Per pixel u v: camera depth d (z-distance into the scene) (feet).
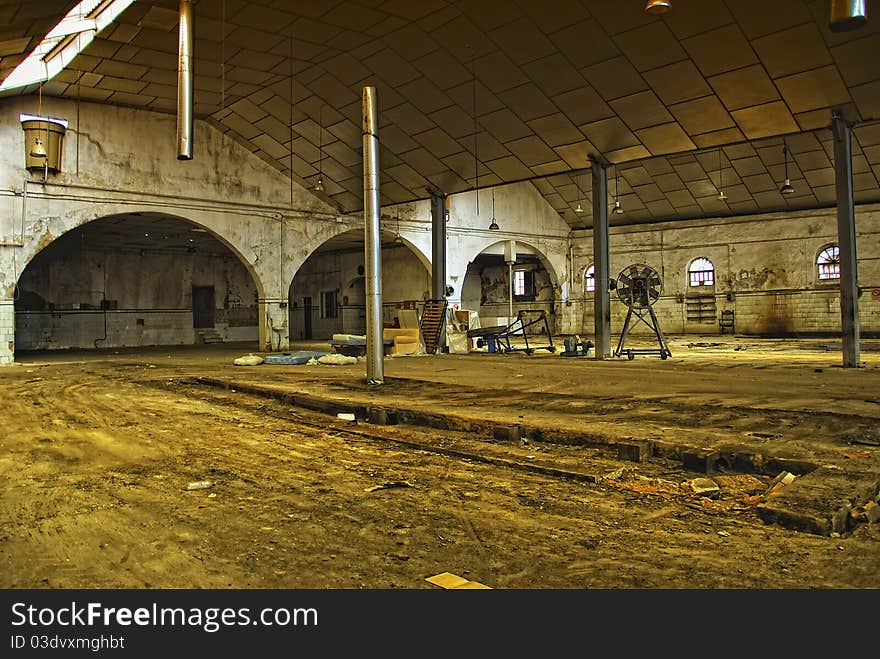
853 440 16.49
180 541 10.65
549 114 44.37
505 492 13.38
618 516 11.69
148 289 82.94
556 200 80.48
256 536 10.85
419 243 70.54
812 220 70.03
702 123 40.93
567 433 18.03
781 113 38.32
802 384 28.66
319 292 94.53
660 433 17.53
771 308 72.43
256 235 60.29
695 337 73.41
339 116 50.85
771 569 9.14
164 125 55.16
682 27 34.40
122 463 16.51
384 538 10.68
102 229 69.10
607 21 35.35
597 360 46.14
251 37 40.19
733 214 74.28
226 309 89.76
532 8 35.65
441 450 17.35
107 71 45.21
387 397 26.30
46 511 12.37
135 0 35.47
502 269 94.07
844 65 33.86
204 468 15.85
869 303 66.49
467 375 35.27
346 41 40.88
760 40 33.83
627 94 40.37
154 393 31.45
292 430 21.13
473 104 45.65
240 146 59.47
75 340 76.79
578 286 84.74
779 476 13.50
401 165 55.72
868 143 57.11
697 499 12.75
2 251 47.78
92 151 51.39
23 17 27.40
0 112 47.44
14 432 21.07
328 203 65.16
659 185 71.26
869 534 10.52
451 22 37.99
